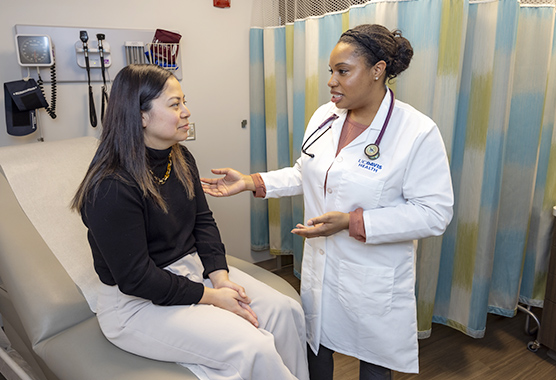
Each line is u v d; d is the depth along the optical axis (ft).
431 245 5.93
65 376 3.85
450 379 5.74
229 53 7.66
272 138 7.92
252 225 8.64
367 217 3.90
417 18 5.33
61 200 5.10
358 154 4.08
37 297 4.33
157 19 6.84
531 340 6.57
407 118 4.00
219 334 3.57
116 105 3.67
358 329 4.35
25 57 5.76
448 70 5.44
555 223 5.86
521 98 5.86
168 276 3.79
